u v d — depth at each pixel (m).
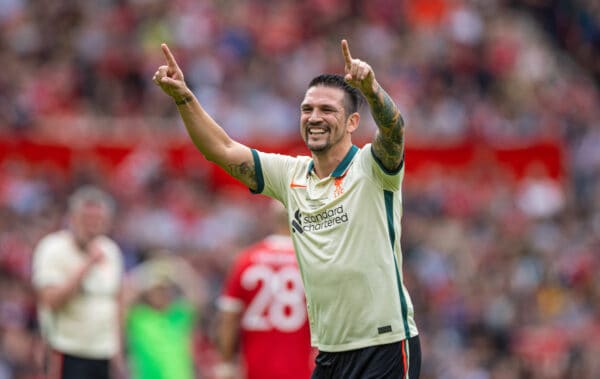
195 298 39.97
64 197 57.84
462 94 81.38
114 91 73.88
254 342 30.39
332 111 20.80
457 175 66.38
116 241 54.69
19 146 59.81
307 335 30.50
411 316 20.73
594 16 96.50
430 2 89.81
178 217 57.69
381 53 83.50
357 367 20.33
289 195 21.44
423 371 49.59
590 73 93.69
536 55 89.00
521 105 82.19
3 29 76.62
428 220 62.75
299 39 82.75
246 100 75.38
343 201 20.59
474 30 88.31
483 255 59.25
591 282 56.59
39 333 46.59
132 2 80.50
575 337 48.81
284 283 30.42
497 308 54.09
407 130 74.94
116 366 33.81
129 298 35.59
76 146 60.59
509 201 65.44
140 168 59.97
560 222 65.25
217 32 80.81
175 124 68.88
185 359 37.41
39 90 71.38
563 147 67.62
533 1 96.81
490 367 50.03
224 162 21.70
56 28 77.88
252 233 56.75
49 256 33.16
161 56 77.12
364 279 20.25
